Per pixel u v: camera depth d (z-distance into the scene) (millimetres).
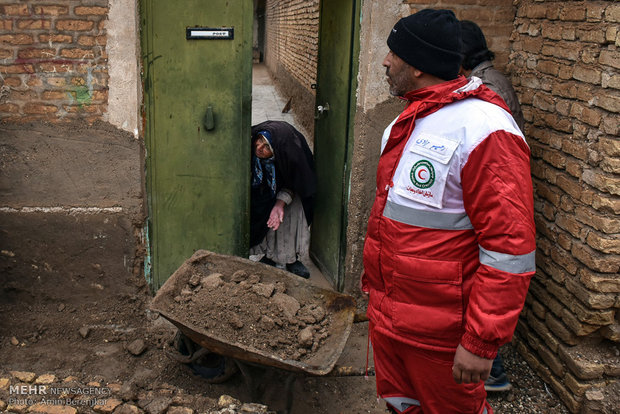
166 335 3941
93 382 3324
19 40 3600
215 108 3977
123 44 3672
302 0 9828
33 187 3834
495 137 2076
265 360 2936
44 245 3943
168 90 3879
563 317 3449
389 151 2402
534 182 3758
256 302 3373
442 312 2285
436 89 2262
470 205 2146
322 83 4742
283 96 12789
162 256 4199
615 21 3006
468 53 3279
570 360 3373
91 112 3773
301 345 3180
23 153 3779
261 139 4199
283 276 3582
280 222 4379
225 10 3799
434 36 2238
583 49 3254
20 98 3701
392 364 2568
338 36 4301
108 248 4016
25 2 3545
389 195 2361
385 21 3811
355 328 4199
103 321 4039
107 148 3842
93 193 3900
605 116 3082
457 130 2168
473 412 2475
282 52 13250
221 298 3369
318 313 3359
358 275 4383
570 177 3398
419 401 2562
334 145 4480
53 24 3596
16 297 4016
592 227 3197
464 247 2236
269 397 3471
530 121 3795
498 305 2047
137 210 3965
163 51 3801
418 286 2289
